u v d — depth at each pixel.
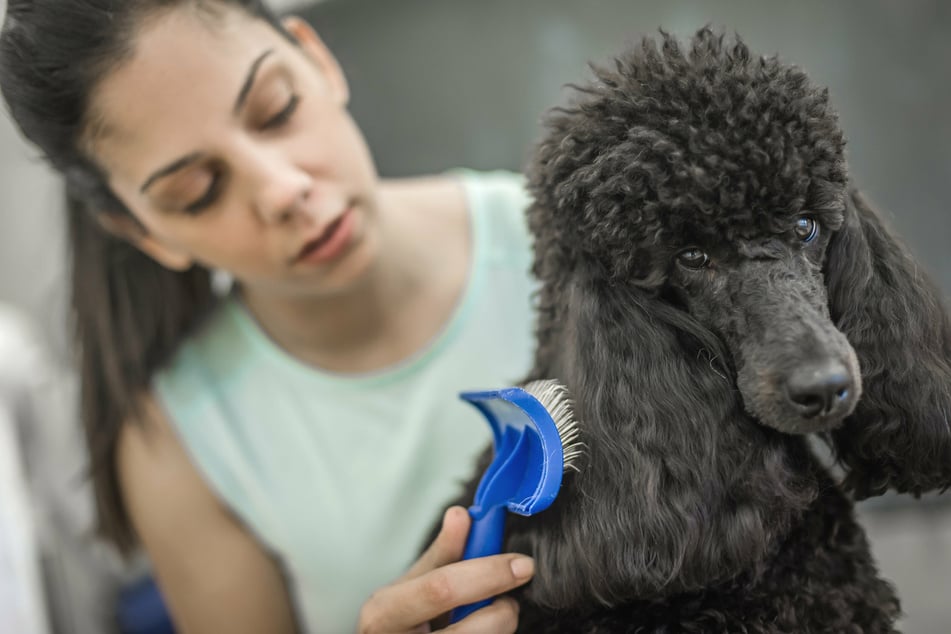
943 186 1.55
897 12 1.53
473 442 1.21
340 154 1.00
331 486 1.24
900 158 1.55
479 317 1.28
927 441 0.71
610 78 0.73
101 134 0.92
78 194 1.11
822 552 0.77
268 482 1.26
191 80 0.87
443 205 1.41
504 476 0.75
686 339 0.71
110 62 0.86
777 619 0.73
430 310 1.31
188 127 0.88
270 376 1.30
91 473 1.30
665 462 0.69
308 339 1.27
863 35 1.54
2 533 1.48
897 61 1.54
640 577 0.67
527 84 1.72
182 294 1.31
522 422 0.74
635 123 0.68
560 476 0.68
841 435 0.75
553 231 0.76
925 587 1.45
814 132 0.65
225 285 1.56
